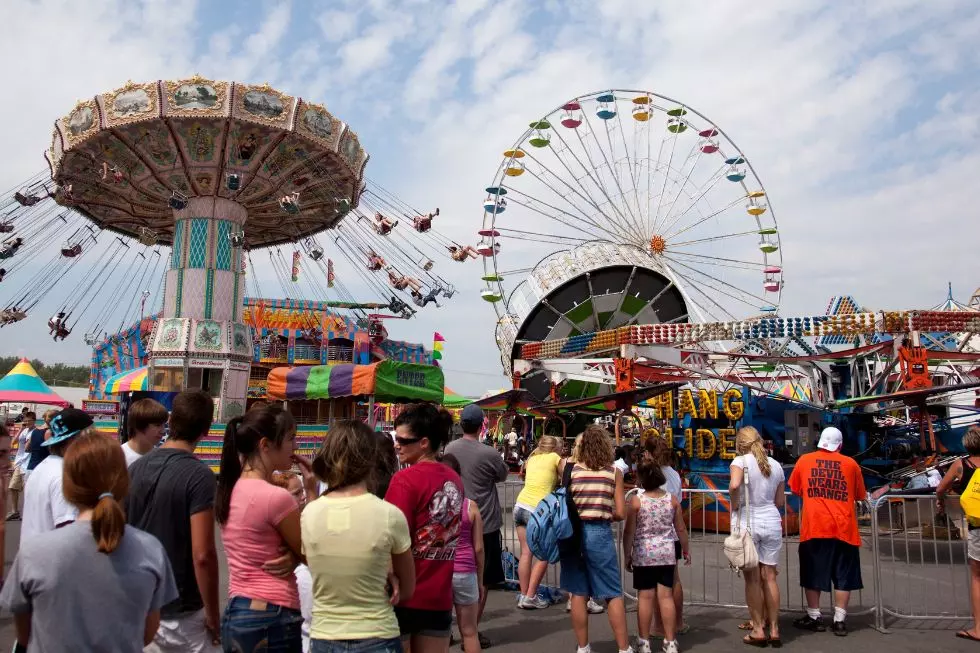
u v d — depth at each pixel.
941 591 8.69
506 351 27.94
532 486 8.05
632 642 6.76
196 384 23.48
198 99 22.03
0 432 5.92
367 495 3.71
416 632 4.35
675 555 6.51
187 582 4.11
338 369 15.84
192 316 23.53
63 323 25.53
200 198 24.36
